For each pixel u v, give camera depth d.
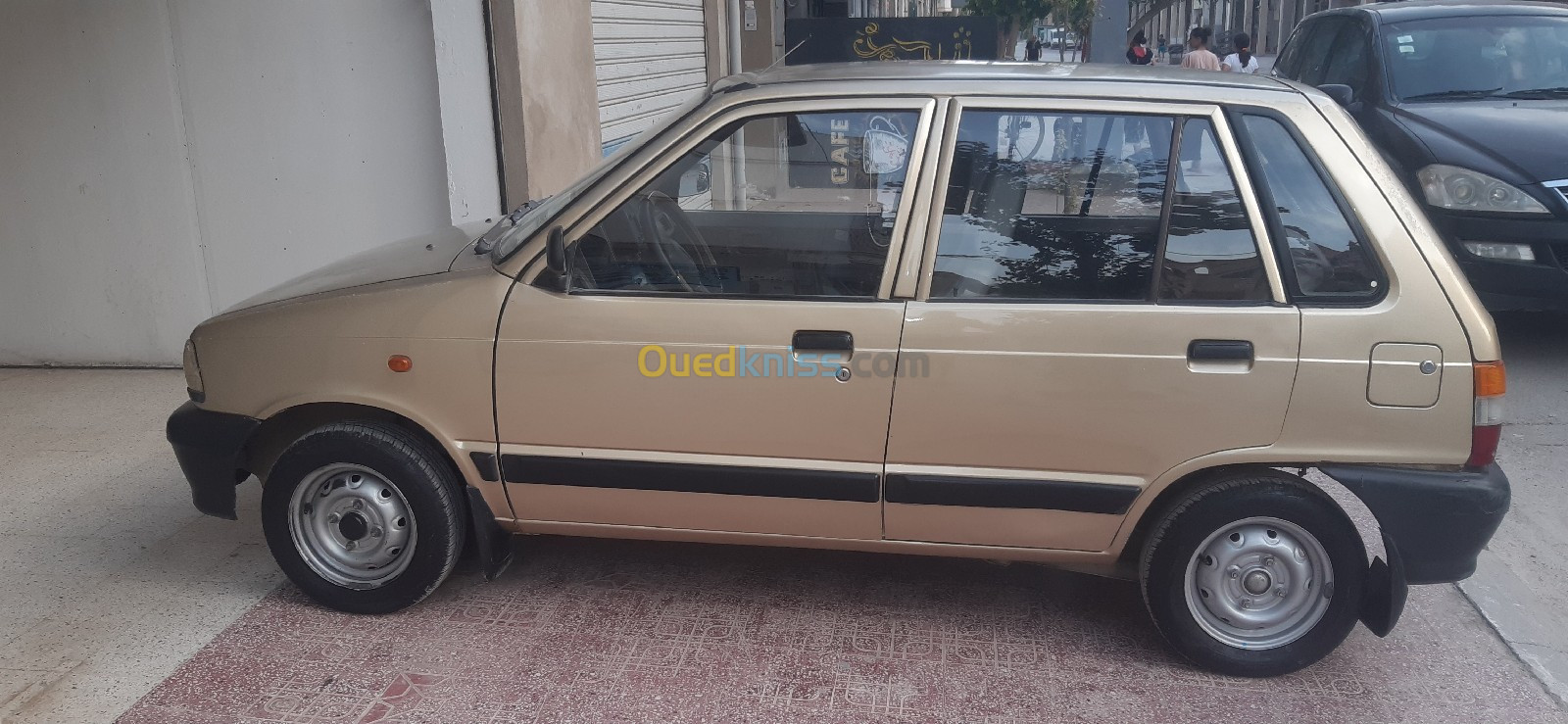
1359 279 3.21
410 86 6.24
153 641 3.63
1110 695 3.39
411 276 3.66
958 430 3.33
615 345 3.41
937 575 4.12
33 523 4.54
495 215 6.66
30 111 6.46
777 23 15.20
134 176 6.53
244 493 4.87
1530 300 6.55
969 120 3.32
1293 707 3.34
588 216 3.45
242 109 6.39
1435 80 7.48
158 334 6.79
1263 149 3.24
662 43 9.52
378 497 3.67
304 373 3.60
